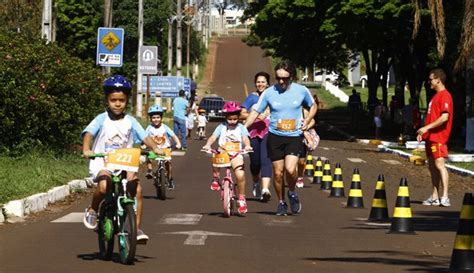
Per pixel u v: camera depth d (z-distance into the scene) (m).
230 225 21.67
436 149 26.61
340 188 29.34
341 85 122.06
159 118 28.92
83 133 16.22
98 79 38.03
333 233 20.52
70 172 30.56
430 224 22.38
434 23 46.34
